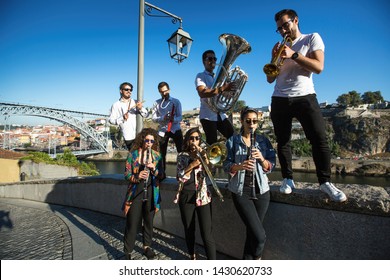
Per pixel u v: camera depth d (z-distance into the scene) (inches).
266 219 104.4
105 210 218.5
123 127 181.0
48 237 163.8
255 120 94.0
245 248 97.2
